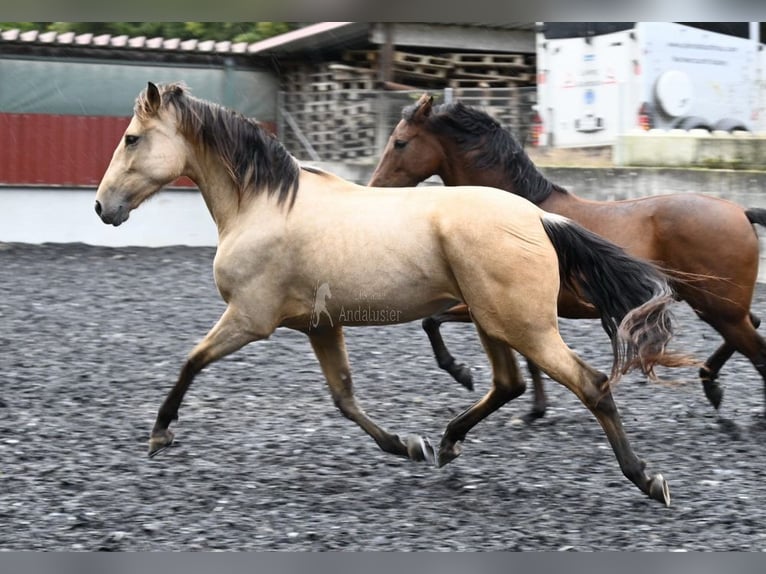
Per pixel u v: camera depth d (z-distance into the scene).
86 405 11.44
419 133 11.29
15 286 19.25
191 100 9.09
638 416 11.28
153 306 17.62
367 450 9.93
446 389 12.41
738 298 10.34
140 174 9.09
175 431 10.48
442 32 28.34
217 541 7.62
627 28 24.30
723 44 25.59
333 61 28.83
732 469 9.36
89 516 8.09
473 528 7.90
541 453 9.88
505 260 8.09
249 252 8.73
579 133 25.09
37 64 25.55
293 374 12.98
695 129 24.66
